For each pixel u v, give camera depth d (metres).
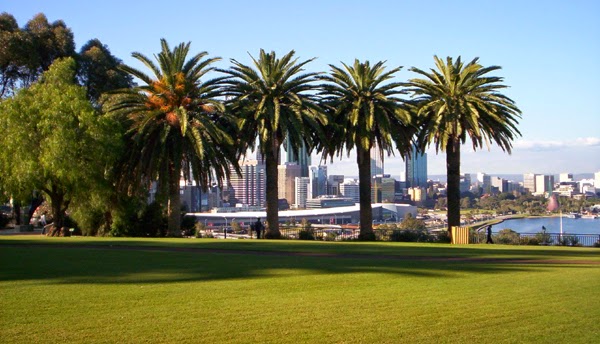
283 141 46.84
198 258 25.56
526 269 22.23
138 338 11.37
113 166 47.31
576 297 15.95
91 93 67.38
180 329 12.06
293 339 11.49
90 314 13.26
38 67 64.50
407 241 47.78
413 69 48.69
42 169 44.16
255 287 17.12
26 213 67.19
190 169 48.97
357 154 50.00
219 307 14.19
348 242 41.62
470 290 16.94
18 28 63.81
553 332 12.29
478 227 52.91
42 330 11.81
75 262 23.45
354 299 15.38
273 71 48.03
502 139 48.19
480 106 45.88
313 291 16.55
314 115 46.84
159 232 52.72
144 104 47.22
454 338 11.77
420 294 16.20
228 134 48.06
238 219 95.75
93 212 50.75
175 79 46.06
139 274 19.86
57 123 43.78
